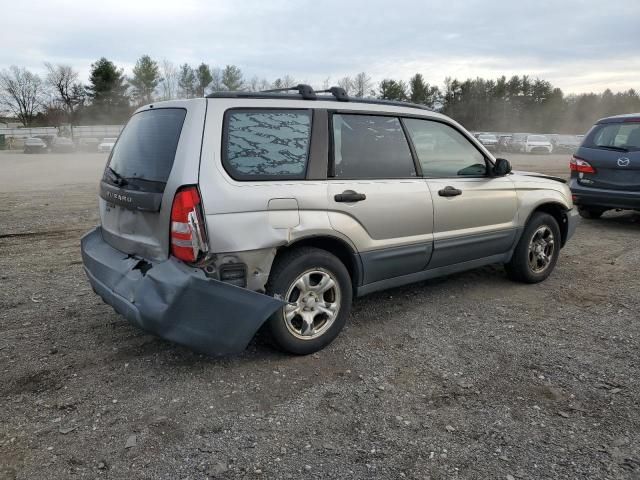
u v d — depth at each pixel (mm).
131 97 77750
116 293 3494
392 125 4238
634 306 4797
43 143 46094
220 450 2719
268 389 3309
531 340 4059
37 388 3328
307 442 2789
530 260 5363
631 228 8469
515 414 3049
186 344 3201
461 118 80438
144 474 2541
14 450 2717
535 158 34031
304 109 3754
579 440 2807
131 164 3688
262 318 3258
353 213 3824
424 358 3754
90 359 3719
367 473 2553
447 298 5016
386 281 4254
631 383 3391
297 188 3553
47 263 6359
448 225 4516
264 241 3350
